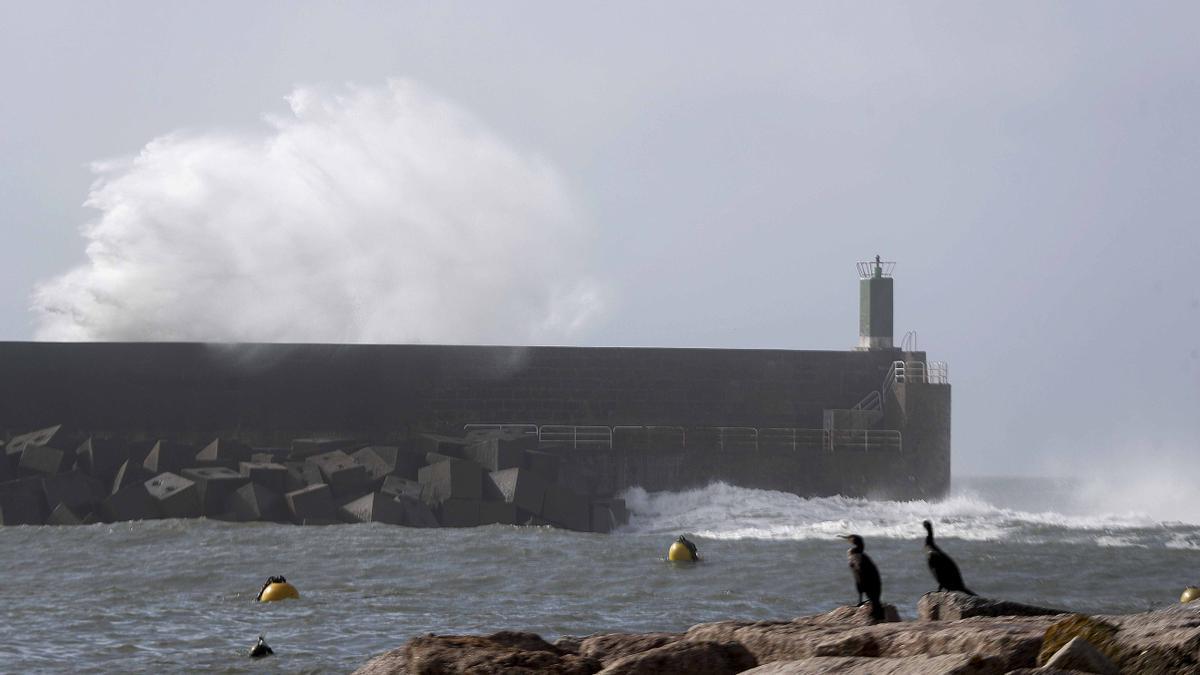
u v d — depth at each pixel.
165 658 67.25
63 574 102.50
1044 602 92.88
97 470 148.50
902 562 114.12
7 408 162.00
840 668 30.86
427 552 116.31
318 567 106.50
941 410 178.00
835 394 181.75
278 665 65.50
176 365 166.75
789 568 108.81
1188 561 115.31
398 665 40.22
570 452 170.25
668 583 99.56
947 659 29.38
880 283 190.38
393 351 171.50
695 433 174.50
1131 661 29.31
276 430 168.50
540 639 44.84
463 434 172.12
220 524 135.75
